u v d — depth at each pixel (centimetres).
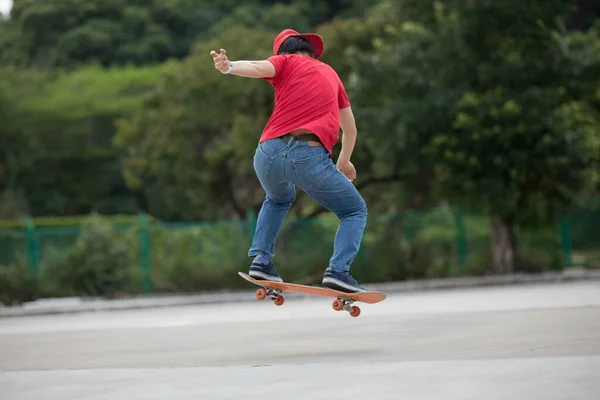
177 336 1869
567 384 827
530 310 1978
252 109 7562
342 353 1262
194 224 5819
